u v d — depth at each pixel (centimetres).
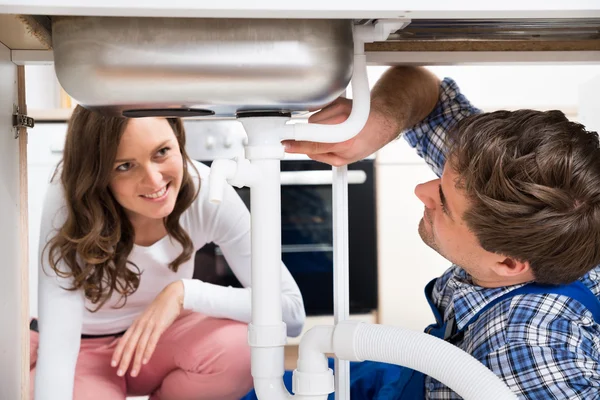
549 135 72
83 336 180
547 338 77
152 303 169
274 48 60
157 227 171
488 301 85
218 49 59
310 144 84
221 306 176
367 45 89
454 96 109
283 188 254
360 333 69
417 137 111
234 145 238
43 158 242
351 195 262
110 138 146
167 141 155
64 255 151
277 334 71
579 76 292
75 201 150
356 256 264
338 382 88
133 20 59
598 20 77
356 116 71
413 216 264
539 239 73
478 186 74
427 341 67
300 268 256
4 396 82
